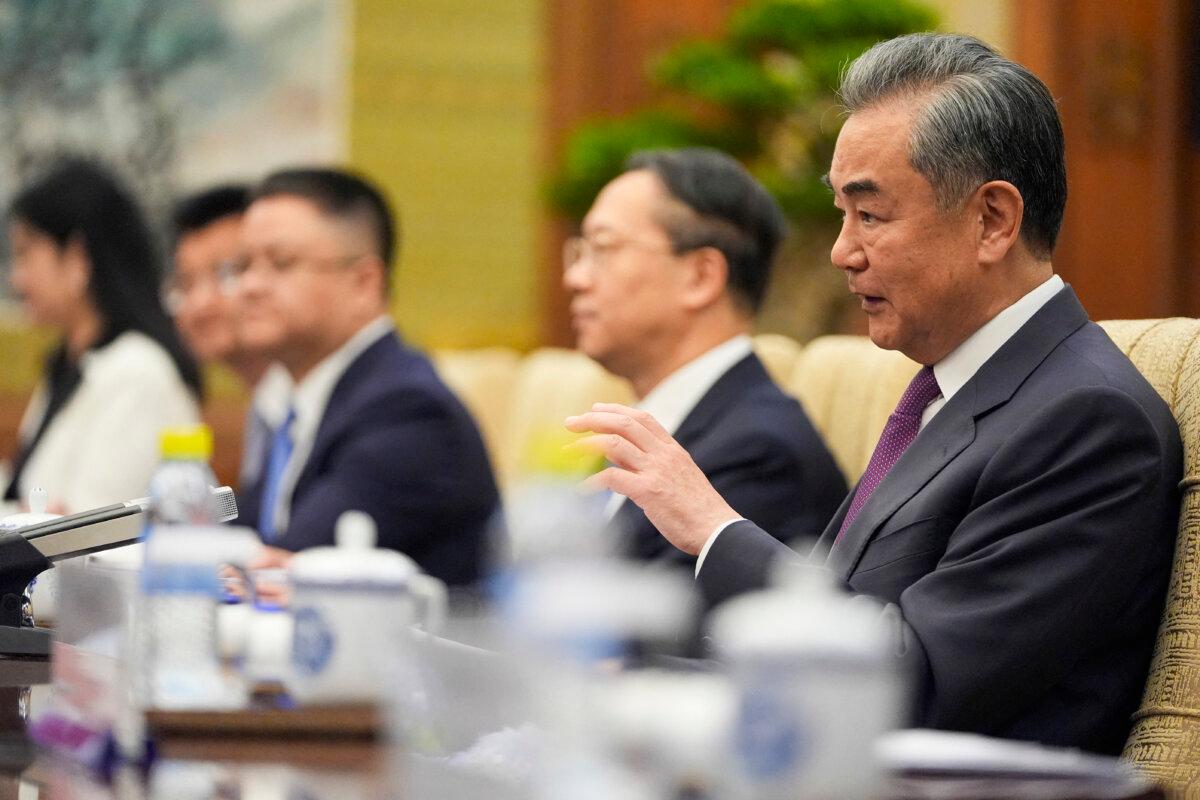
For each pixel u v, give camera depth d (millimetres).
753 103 16781
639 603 3275
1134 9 19844
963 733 5379
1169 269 19734
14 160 21094
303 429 10945
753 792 3010
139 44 21359
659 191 8812
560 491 3281
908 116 6113
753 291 8859
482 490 10672
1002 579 5453
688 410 8586
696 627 6023
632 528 7898
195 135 21484
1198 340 6242
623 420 6191
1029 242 6152
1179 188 19812
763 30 17031
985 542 5582
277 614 5078
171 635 4434
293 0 21641
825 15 16750
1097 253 19719
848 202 6273
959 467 5871
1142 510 5590
